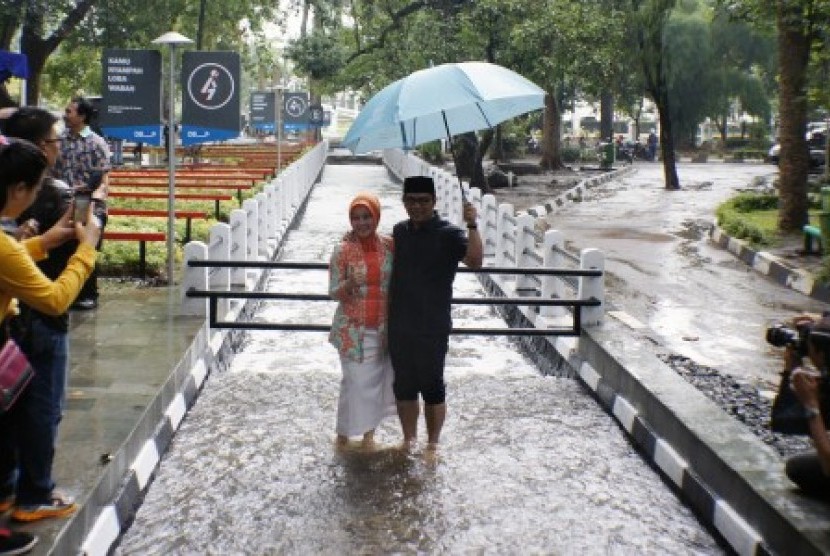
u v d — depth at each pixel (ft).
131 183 58.95
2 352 13.25
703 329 34.76
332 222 69.31
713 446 19.69
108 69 37.27
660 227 66.23
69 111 28.78
